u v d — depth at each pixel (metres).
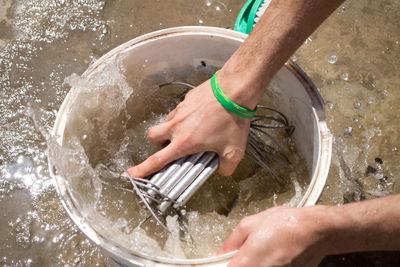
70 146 0.88
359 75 1.33
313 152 0.92
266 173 1.08
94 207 0.88
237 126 0.83
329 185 1.14
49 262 1.02
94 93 0.94
